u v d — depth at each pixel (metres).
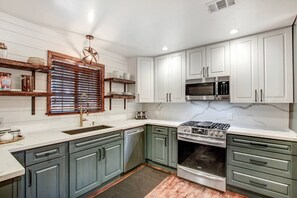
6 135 1.63
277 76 2.10
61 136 1.87
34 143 1.58
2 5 1.65
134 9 1.69
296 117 2.00
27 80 1.87
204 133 2.34
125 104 3.49
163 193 2.18
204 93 2.67
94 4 1.61
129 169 2.71
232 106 2.76
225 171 2.20
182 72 2.99
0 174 0.95
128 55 3.37
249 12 1.74
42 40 2.17
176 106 3.44
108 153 2.34
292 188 1.79
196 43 2.66
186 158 2.54
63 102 2.42
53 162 1.71
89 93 2.80
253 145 2.01
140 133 2.95
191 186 2.35
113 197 2.09
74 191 1.90
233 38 2.44
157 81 3.37
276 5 1.60
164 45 2.77
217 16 1.82
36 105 2.12
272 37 2.14
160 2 1.57
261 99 2.21
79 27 2.13
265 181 1.94
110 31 2.24
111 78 2.92
